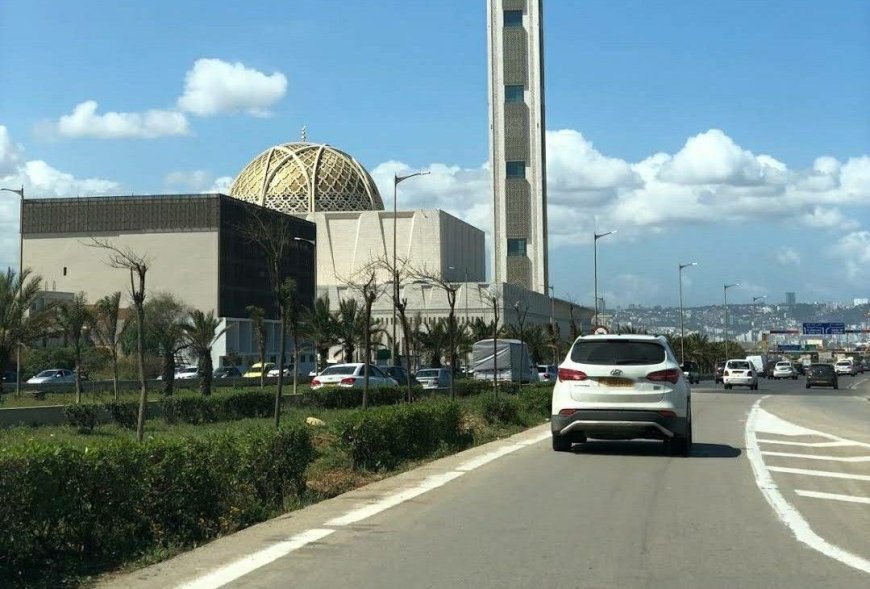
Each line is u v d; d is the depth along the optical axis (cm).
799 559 783
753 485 1227
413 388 3262
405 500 1080
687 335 10462
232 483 955
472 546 827
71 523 750
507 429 2150
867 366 14288
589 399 1502
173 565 754
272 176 10862
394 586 687
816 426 2373
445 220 10394
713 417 2744
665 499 1098
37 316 3516
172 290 7250
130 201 7394
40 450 723
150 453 832
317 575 719
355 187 11012
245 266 7544
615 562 766
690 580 707
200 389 3806
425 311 8406
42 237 7475
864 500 1112
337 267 10294
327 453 1450
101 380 4788
